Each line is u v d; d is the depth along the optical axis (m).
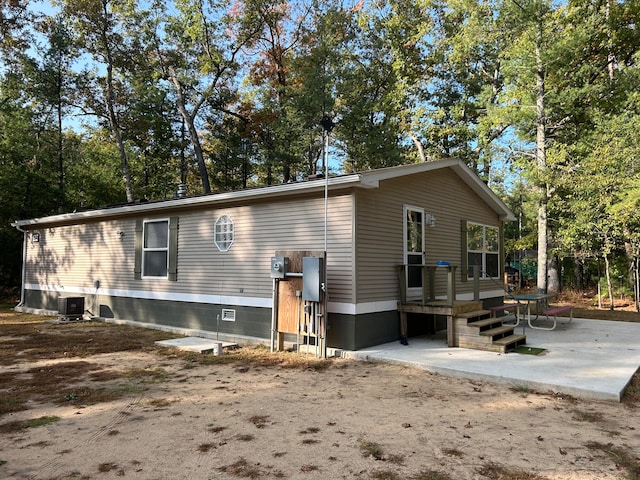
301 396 4.79
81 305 11.02
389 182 7.57
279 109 22.44
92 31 19.30
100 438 3.65
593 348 6.93
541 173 13.21
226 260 8.49
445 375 5.64
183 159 24.38
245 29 22.48
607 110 14.05
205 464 3.14
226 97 23.55
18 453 3.36
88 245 11.53
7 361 6.62
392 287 7.52
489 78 20.75
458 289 9.45
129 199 19.53
